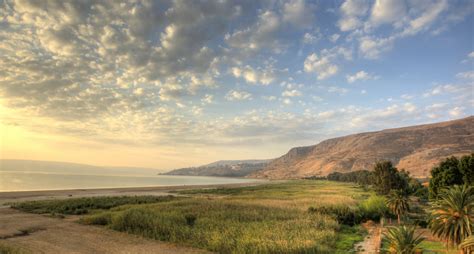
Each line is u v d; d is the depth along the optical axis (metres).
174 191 129.62
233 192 121.88
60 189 123.44
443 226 28.05
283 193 112.44
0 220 44.72
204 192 123.12
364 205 55.59
